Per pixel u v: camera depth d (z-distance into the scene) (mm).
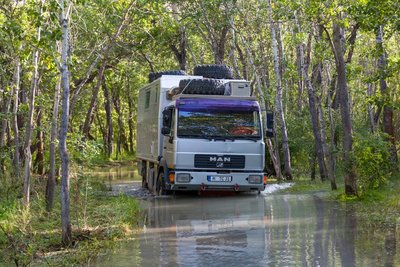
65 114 17125
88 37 32688
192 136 28703
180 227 20125
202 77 33000
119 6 29500
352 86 51594
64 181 17219
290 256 15039
